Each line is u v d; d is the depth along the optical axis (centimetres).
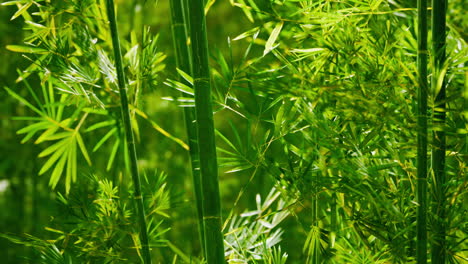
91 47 290
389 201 268
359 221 274
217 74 283
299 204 279
